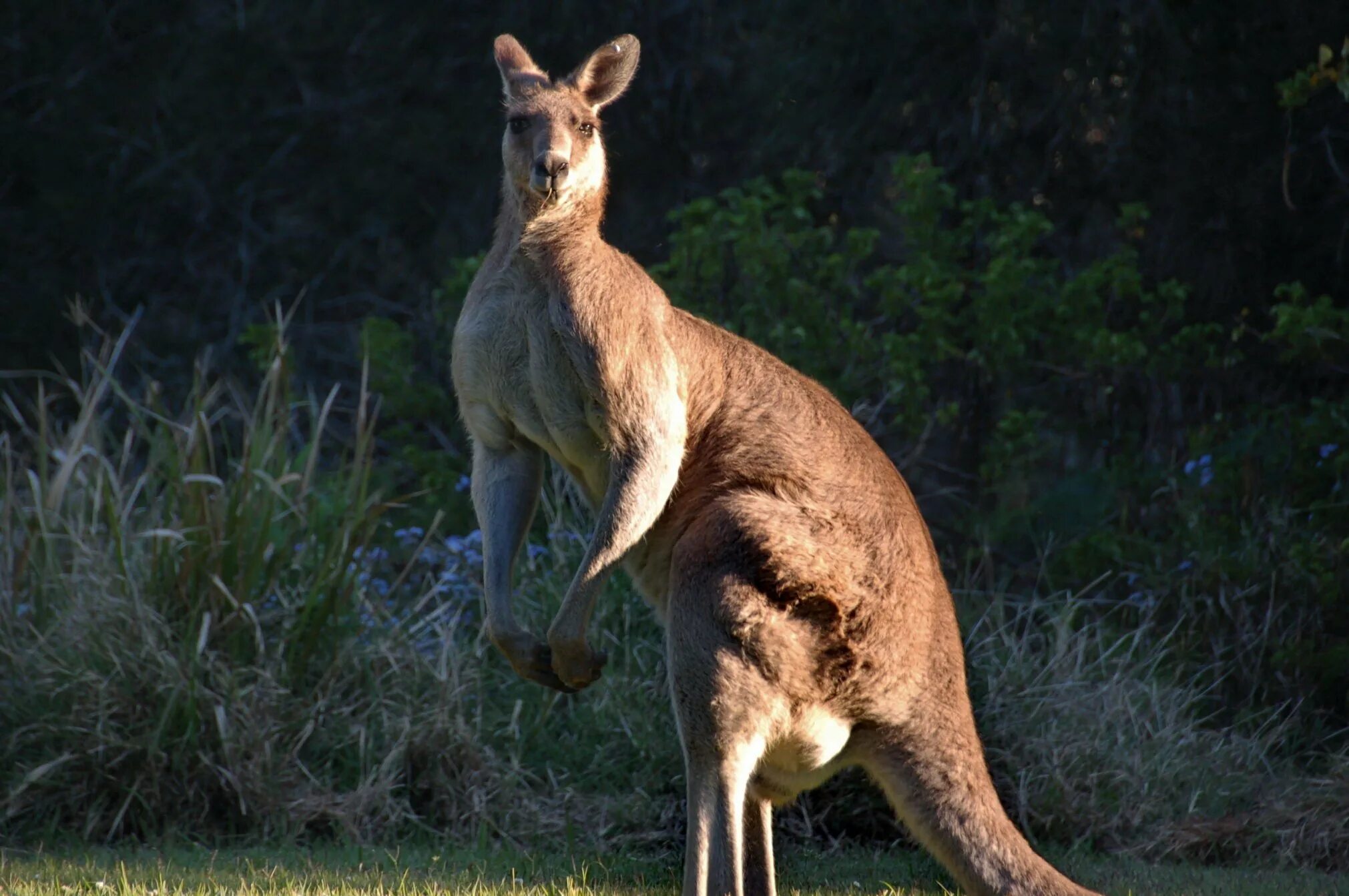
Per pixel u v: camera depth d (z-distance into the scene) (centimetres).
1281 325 3712
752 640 1850
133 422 3394
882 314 4425
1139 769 2741
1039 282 4272
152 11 6247
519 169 2030
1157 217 4850
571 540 3030
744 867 2017
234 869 2248
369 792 2628
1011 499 4247
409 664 2880
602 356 1975
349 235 6066
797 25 5306
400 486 4528
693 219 4131
